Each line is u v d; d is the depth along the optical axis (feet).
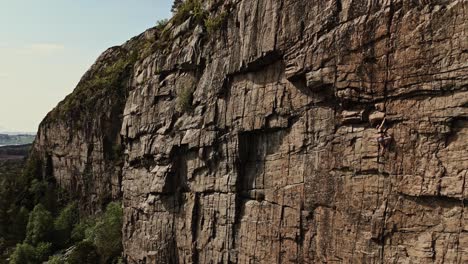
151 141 162.20
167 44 165.27
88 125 286.87
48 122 347.36
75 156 303.48
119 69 290.35
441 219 82.69
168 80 158.61
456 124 81.41
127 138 183.83
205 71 139.13
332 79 97.76
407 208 87.10
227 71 127.34
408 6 85.87
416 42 84.74
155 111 163.02
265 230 115.65
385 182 90.38
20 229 308.40
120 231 205.87
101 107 276.62
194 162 142.20
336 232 98.37
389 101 89.92
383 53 89.71
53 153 338.75
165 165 152.56
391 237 89.04
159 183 151.94
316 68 100.78
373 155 92.32
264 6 114.62
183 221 145.38
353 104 96.63
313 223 103.91
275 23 110.83
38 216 276.82
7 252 292.81
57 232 276.82
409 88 86.12
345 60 95.76
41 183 339.36
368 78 92.38
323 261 100.94
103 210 266.98
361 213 93.71
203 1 149.38
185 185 146.72
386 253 89.45
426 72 83.56
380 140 89.86
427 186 83.76
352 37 94.27
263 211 117.19
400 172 87.97
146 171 168.76
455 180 80.33
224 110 129.90
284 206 111.04
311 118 105.19
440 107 82.53
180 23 162.30
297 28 105.40
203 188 137.28
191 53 144.05
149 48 183.62
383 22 89.30
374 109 93.30
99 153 275.80
